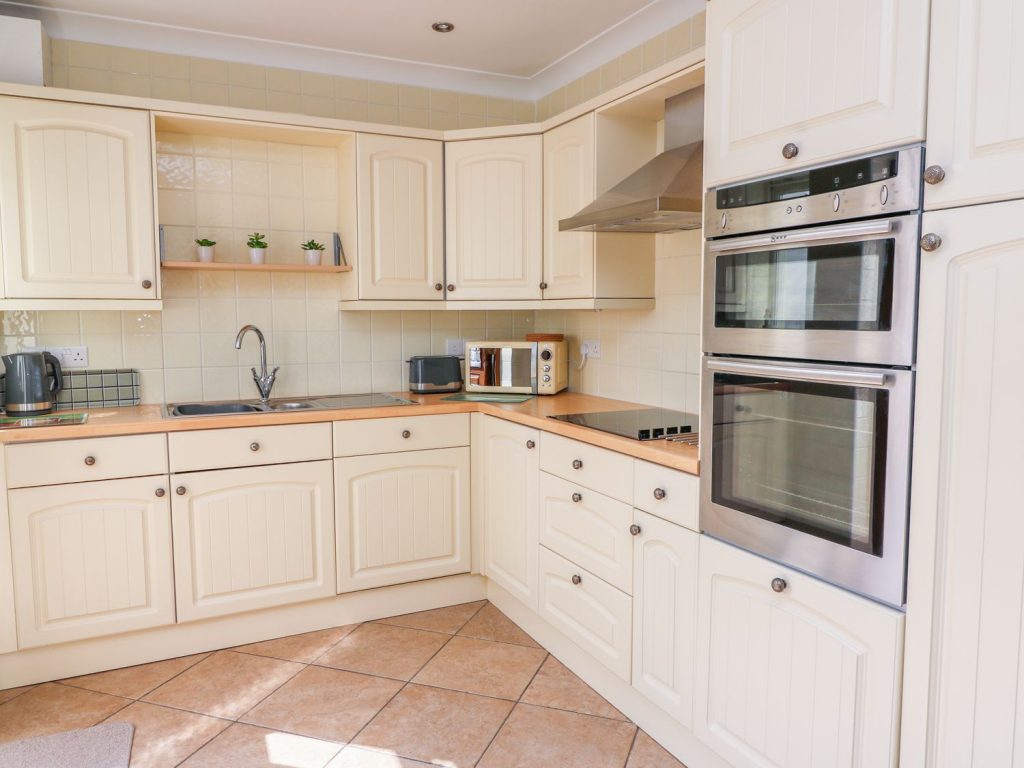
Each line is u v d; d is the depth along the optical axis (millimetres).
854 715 1535
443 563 3189
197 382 3250
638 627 2234
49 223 2656
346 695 2494
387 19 2963
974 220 1273
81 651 2627
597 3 2826
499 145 3211
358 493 2986
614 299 2930
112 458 2570
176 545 2689
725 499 1884
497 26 3041
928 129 1346
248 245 3219
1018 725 1257
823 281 1589
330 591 2967
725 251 1862
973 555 1312
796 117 1617
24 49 2666
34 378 2795
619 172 2871
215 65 3176
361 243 3168
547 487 2695
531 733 2275
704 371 1951
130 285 2791
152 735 2258
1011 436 1244
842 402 1549
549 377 3393
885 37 1412
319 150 3398
